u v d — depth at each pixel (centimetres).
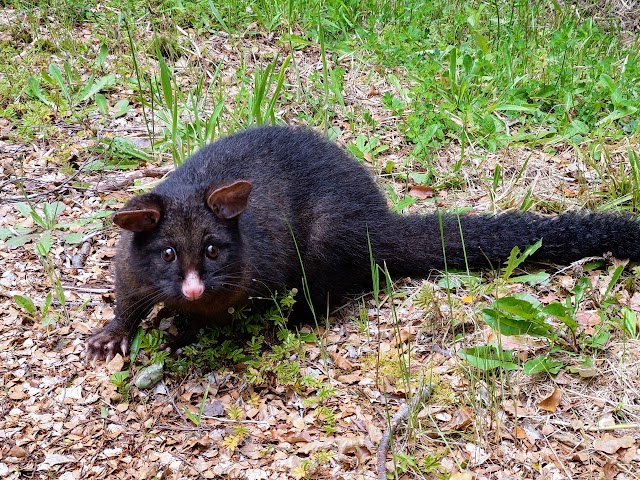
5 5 168
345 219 110
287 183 110
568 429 94
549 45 160
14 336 106
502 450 92
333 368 102
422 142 132
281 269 106
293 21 164
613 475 89
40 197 127
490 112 140
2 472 90
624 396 96
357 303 113
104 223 123
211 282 96
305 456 92
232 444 93
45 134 138
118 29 159
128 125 142
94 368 103
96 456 93
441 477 88
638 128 136
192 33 162
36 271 115
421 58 155
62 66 152
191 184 103
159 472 91
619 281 111
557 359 100
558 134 138
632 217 113
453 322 104
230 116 140
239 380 102
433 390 97
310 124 139
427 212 123
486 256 114
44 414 97
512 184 128
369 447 92
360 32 160
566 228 113
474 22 162
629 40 171
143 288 99
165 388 101
